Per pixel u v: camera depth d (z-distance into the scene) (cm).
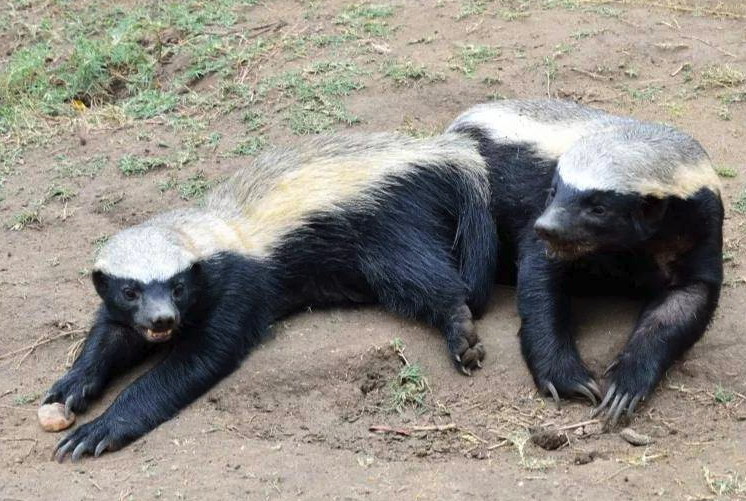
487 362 648
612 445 583
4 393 653
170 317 606
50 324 712
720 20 1027
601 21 1027
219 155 891
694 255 619
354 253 714
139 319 615
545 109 737
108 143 924
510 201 716
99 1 1177
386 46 1012
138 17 1114
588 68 959
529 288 648
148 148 910
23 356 688
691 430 591
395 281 702
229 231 678
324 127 904
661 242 613
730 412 602
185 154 891
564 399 618
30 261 786
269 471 564
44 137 944
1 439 612
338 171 720
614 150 598
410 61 977
